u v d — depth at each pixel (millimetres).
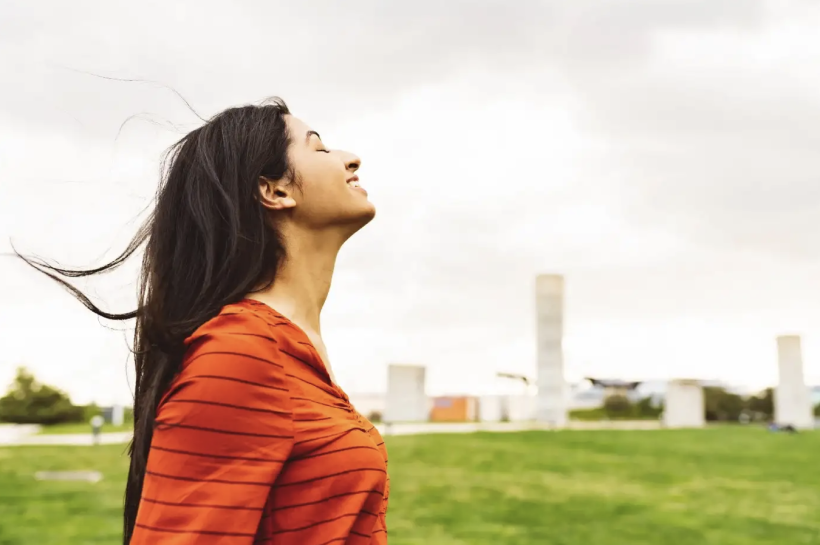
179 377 1134
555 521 6930
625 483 9258
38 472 9500
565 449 13086
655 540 6234
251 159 1360
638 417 26094
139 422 1335
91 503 7340
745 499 8164
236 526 1058
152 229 1377
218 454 1079
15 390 20500
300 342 1271
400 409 21188
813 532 6562
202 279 1313
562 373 21297
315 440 1177
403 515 7148
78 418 20828
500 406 24938
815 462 11516
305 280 1417
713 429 18641
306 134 1454
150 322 1256
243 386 1108
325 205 1400
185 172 1375
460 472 10094
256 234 1339
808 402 20859
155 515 1057
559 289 21578
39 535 5941
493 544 6012
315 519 1154
